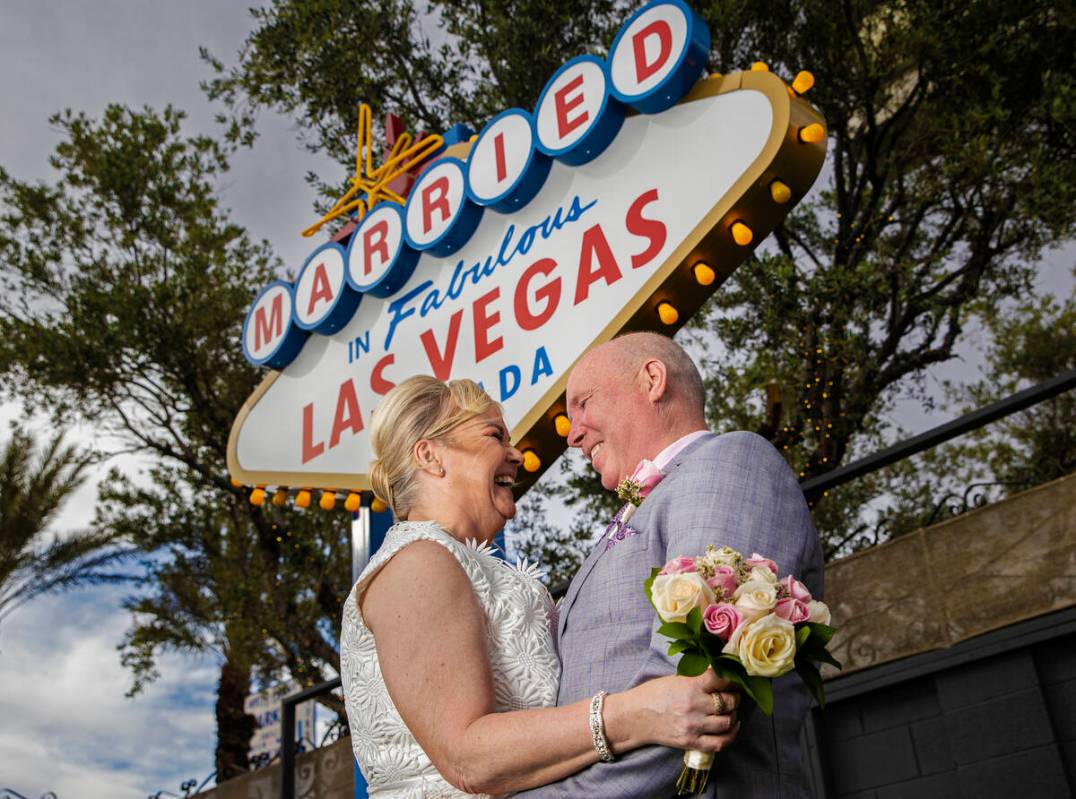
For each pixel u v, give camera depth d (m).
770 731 1.69
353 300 5.12
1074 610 3.69
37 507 12.90
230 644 13.18
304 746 8.28
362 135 5.77
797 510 1.83
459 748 1.61
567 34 10.23
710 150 3.67
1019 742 3.71
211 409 13.23
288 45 11.00
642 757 1.55
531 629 1.89
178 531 13.41
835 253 10.64
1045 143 9.80
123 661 13.27
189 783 8.78
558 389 3.87
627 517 1.98
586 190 4.09
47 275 12.77
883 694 4.22
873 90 9.90
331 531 13.41
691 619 1.50
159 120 13.30
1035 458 10.27
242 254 13.66
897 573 4.28
